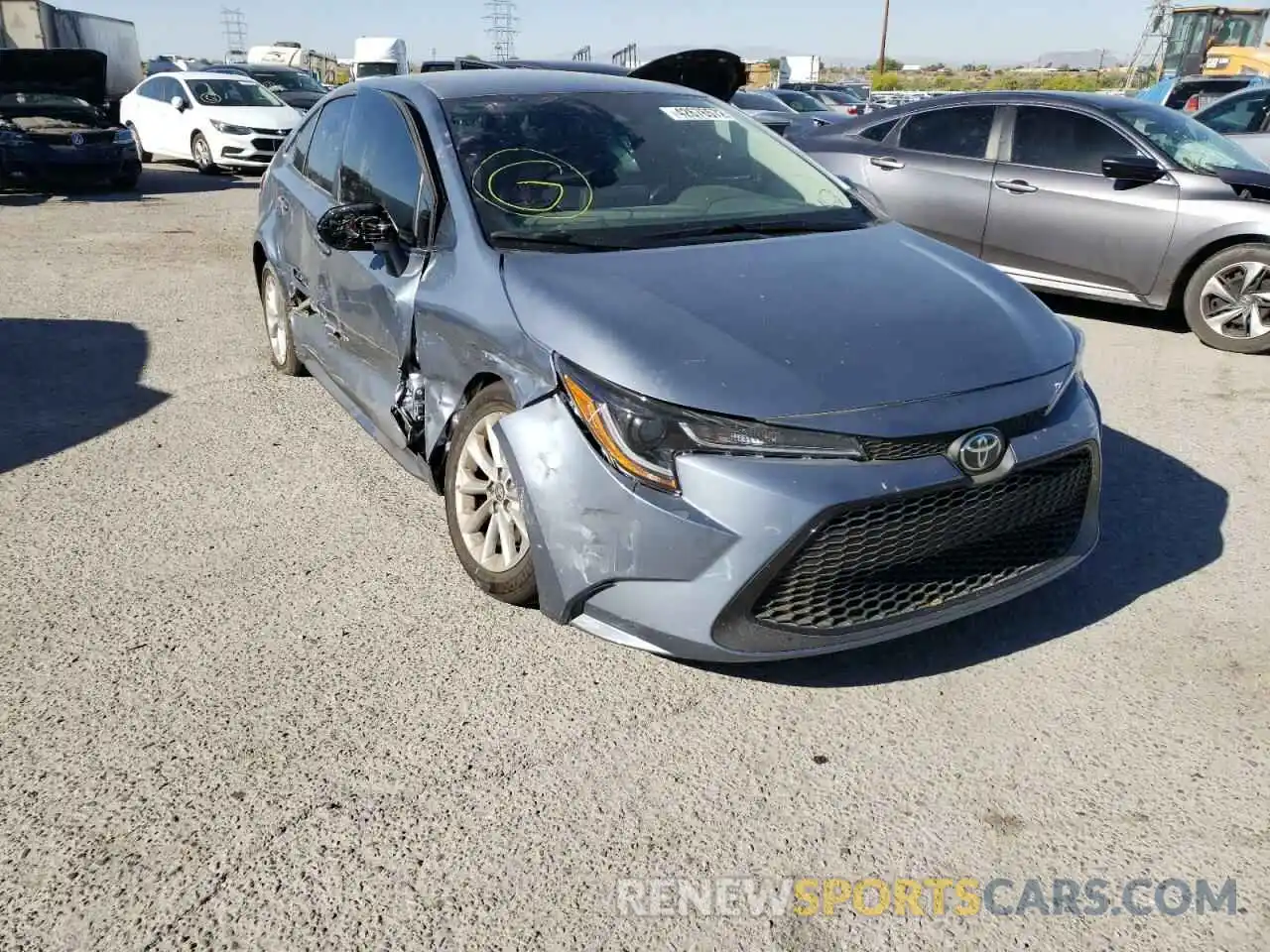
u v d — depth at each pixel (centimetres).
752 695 295
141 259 912
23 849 238
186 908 222
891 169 762
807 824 247
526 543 313
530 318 298
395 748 272
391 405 383
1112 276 673
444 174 363
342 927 217
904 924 219
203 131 1570
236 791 256
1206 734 277
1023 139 707
